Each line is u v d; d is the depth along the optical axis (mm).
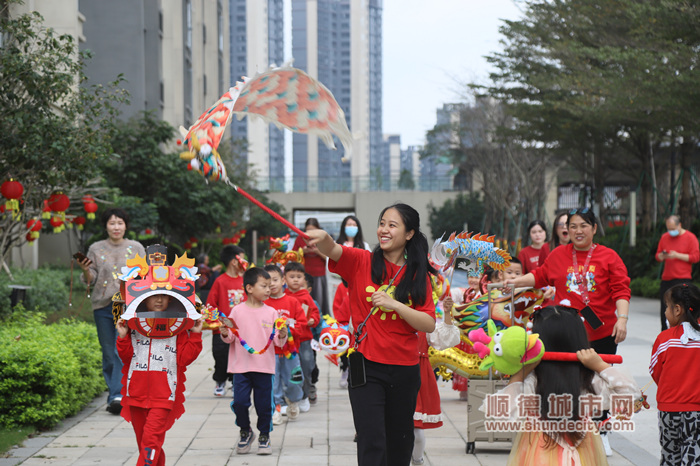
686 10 15570
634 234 24219
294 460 5746
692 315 4551
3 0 9977
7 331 7641
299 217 58531
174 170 19516
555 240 7316
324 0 135625
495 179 34531
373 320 4066
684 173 22203
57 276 14852
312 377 7961
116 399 7258
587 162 29375
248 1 122938
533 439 3756
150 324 4723
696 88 15516
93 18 23453
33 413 6426
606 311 5566
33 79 9031
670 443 4613
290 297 7094
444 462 5629
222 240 24234
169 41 27734
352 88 137375
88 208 11422
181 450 6047
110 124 10172
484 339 3848
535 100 24375
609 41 19297
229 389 8781
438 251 5227
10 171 9367
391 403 4082
